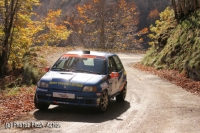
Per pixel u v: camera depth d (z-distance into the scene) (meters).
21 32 25.72
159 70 21.66
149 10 89.56
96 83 8.26
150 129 7.18
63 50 35.03
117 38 58.59
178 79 17.14
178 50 21.27
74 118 7.91
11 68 26.80
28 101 10.07
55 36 40.22
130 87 14.40
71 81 8.19
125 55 40.78
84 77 8.46
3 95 13.12
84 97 8.02
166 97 11.79
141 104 10.30
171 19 26.86
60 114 8.30
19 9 24.95
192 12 23.25
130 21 58.09
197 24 20.47
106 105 8.81
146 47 82.19
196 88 14.10
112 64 9.89
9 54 24.72
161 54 23.62
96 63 9.20
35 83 16.50
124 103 10.45
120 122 7.71
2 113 8.42
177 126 7.54
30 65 19.41
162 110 9.36
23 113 8.44
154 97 11.75
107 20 58.34
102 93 8.37
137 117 8.34
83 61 9.27
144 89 13.83
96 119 7.91
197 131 7.14
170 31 24.98
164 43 24.95
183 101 10.98
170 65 21.16
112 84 9.34
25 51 26.16
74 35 67.44
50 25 40.09
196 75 16.61
